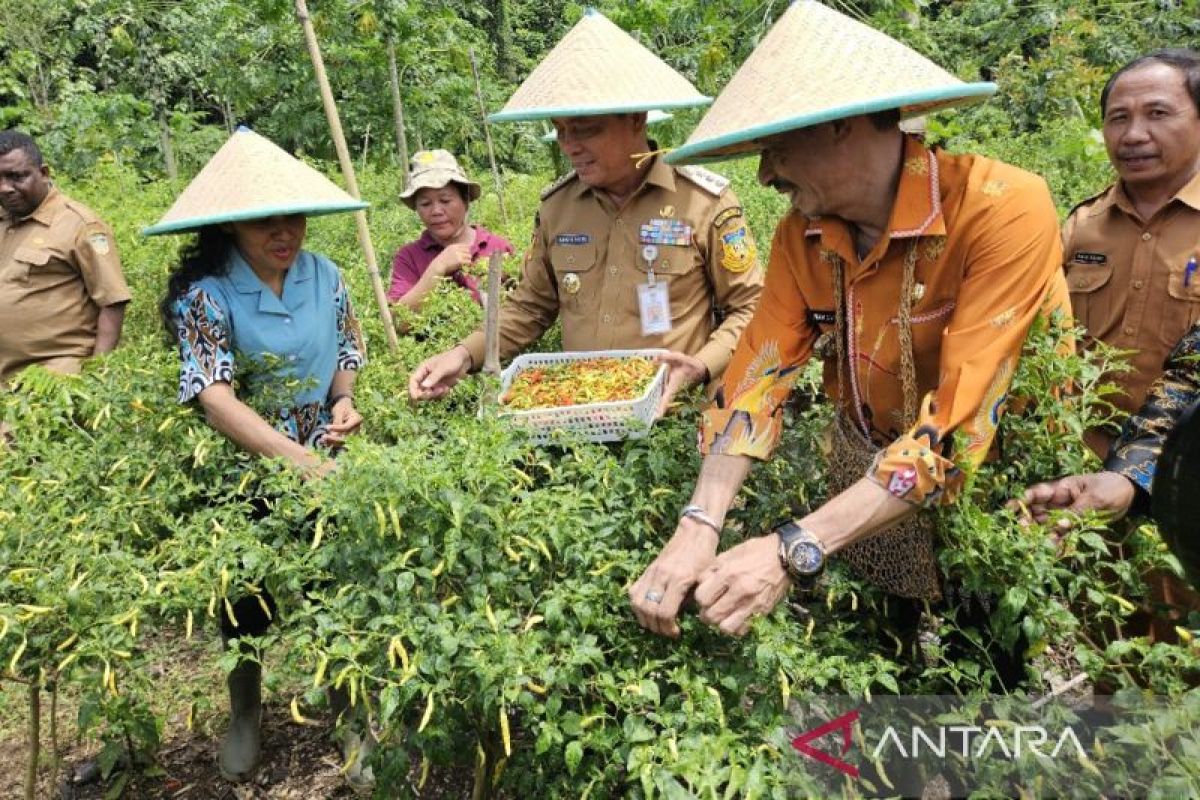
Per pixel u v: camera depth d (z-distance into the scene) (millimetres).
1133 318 2676
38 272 4898
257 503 2855
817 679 1801
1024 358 1987
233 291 2832
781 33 1851
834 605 2332
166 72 11828
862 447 2270
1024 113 9719
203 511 2561
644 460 2438
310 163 9875
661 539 2344
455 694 1901
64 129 11727
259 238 2785
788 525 1828
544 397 2834
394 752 2086
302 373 2953
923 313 2008
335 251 6977
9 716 3402
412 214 8531
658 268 3215
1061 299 2027
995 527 1906
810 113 1704
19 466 2885
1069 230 2881
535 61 20703
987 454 2146
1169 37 9930
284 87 8305
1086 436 2660
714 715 1744
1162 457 1069
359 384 3244
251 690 3057
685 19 9297
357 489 2045
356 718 2291
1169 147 2562
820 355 2400
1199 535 1021
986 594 2199
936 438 1810
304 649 1915
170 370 3025
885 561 2168
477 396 2889
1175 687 1721
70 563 2324
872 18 9094
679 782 1746
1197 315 2572
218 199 2672
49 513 2555
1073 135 7555
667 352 2965
